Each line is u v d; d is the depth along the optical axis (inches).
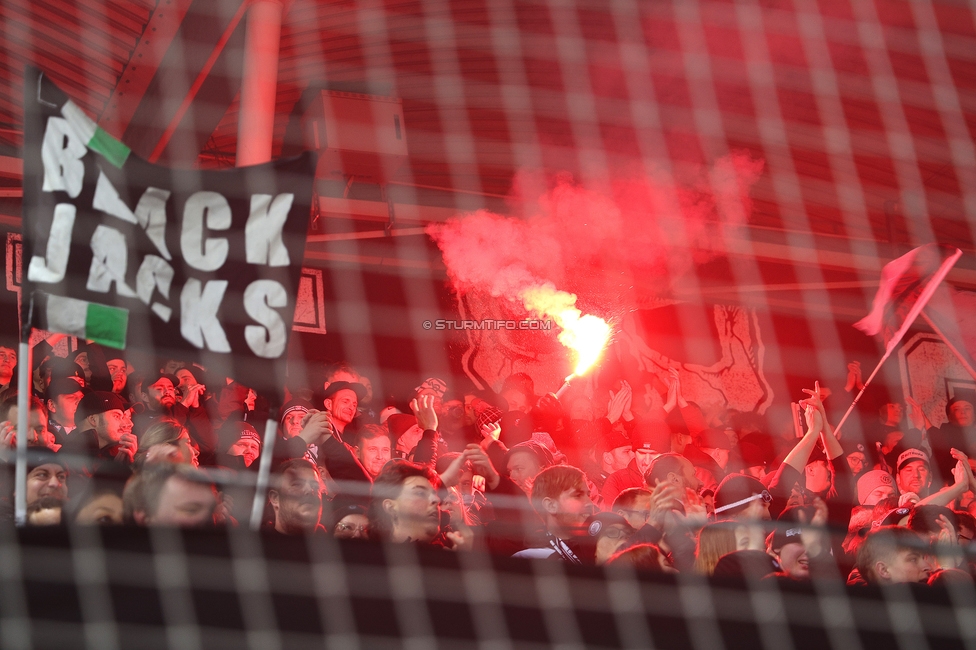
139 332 367.6
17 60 823.7
